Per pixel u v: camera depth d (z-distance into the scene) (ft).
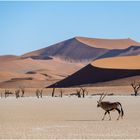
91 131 103.40
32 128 111.86
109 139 88.99
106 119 141.38
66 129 108.78
